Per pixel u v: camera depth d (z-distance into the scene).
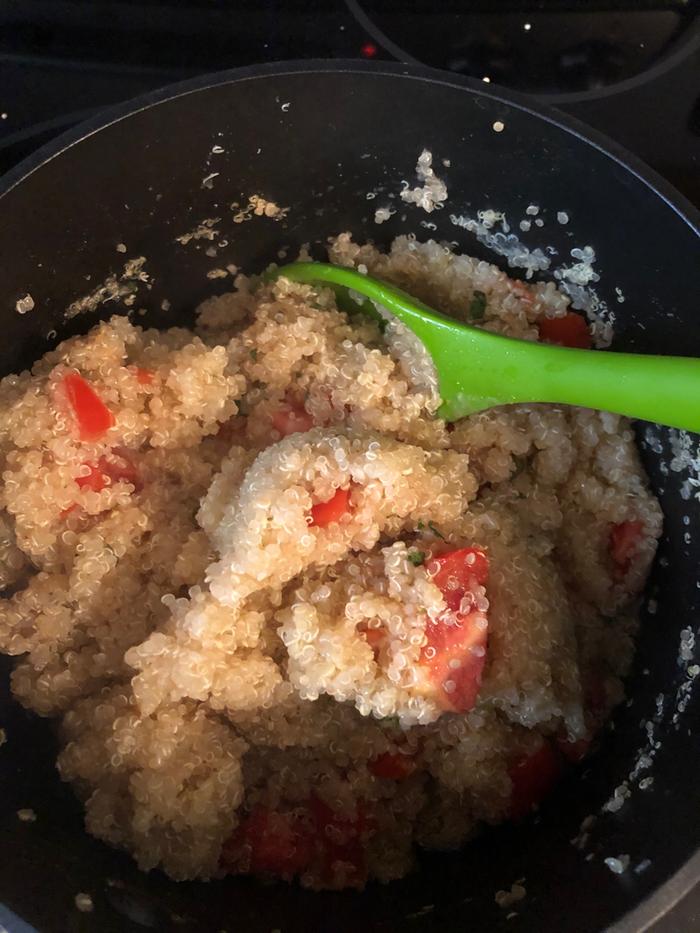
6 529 0.20
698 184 0.23
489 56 0.24
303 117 0.19
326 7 0.24
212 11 0.24
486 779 0.20
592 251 0.21
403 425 0.21
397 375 0.22
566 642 0.21
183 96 0.18
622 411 0.20
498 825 0.20
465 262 0.23
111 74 0.23
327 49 0.24
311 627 0.19
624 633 0.22
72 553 0.20
